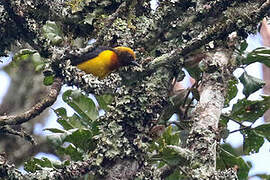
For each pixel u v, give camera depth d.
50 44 9.76
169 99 9.70
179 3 9.80
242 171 11.23
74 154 10.47
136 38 10.30
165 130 10.95
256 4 9.69
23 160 13.91
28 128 14.77
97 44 9.88
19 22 9.61
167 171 9.62
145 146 9.14
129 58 9.69
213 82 10.16
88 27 11.45
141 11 11.13
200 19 9.86
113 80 9.56
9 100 14.65
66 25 11.39
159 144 10.68
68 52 9.69
